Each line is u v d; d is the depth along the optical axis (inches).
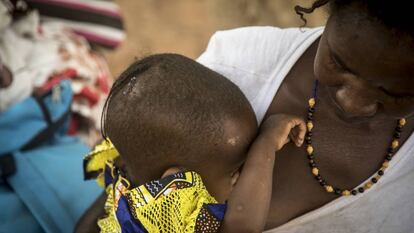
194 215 59.8
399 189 61.2
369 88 49.2
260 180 59.0
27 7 124.4
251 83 64.6
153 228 60.5
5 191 100.3
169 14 195.9
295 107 62.4
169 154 61.2
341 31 48.1
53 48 119.4
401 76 46.9
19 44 114.1
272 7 177.9
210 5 193.9
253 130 62.3
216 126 60.2
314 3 53.6
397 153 59.8
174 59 62.7
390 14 44.9
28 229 95.3
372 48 46.5
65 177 103.5
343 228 63.7
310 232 64.7
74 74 119.3
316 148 61.6
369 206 62.0
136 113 60.7
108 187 72.5
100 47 143.1
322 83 53.4
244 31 66.8
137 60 67.4
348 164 60.9
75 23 139.2
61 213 97.6
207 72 62.3
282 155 63.3
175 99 60.0
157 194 60.6
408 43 45.3
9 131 106.1
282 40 63.9
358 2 46.9
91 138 125.1
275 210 64.6
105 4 140.2
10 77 109.5
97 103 124.4
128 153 63.2
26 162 104.3
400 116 51.7
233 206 59.4
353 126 59.7
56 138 113.5
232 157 61.9
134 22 192.7
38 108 109.4
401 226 63.2
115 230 66.9
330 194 62.3
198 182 61.6
